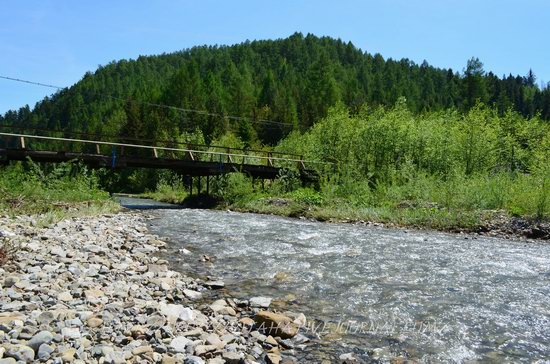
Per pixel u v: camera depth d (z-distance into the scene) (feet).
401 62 583.58
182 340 15.69
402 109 116.98
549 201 54.90
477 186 68.39
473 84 280.51
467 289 25.13
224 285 25.13
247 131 245.45
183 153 173.17
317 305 21.98
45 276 22.21
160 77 564.71
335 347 17.02
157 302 20.71
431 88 467.52
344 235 44.60
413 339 17.90
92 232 38.22
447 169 101.81
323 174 96.84
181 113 276.62
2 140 419.33
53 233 34.76
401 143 105.19
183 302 21.70
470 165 106.42
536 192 57.36
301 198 77.36
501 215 56.54
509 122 134.10
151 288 23.26
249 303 21.83
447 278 27.55
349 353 16.44
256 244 37.99
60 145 306.96
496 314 20.95
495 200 63.57
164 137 232.53
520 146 125.29
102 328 16.11
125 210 66.54
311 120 278.67
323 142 117.08
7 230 33.53
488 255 35.81
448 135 111.04
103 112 422.00
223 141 159.33
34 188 56.70
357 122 115.55
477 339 17.99
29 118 515.91
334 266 30.22
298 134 151.23
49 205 52.75
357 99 320.70
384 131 106.63
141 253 31.81
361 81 466.29
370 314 20.79
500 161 117.29
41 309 17.58
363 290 24.57
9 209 46.55
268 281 26.21
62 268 24.44
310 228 49.83
